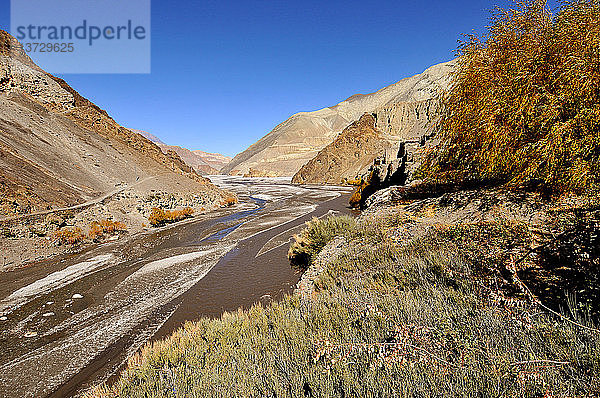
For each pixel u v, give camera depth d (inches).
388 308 142.9
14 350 253.1
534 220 205.6
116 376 215.2
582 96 195.9
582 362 79.4
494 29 256.5
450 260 178.5
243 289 361.7
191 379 125.6
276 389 103.3
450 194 329.7
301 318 173.6
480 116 244.1
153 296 356.8
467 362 89.7
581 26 204.4
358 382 98.4
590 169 200.2
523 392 74.4
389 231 294.7
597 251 128.6
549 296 116.3
